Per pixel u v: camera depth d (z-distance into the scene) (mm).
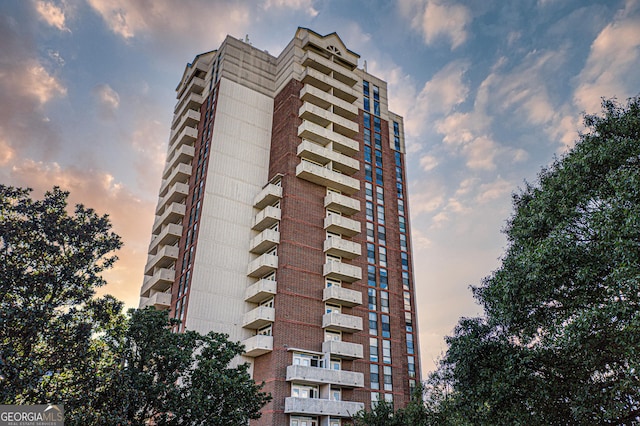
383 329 49219
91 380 21281
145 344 24703
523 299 18734
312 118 53781
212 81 58469
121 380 21797
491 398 19344
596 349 17281
